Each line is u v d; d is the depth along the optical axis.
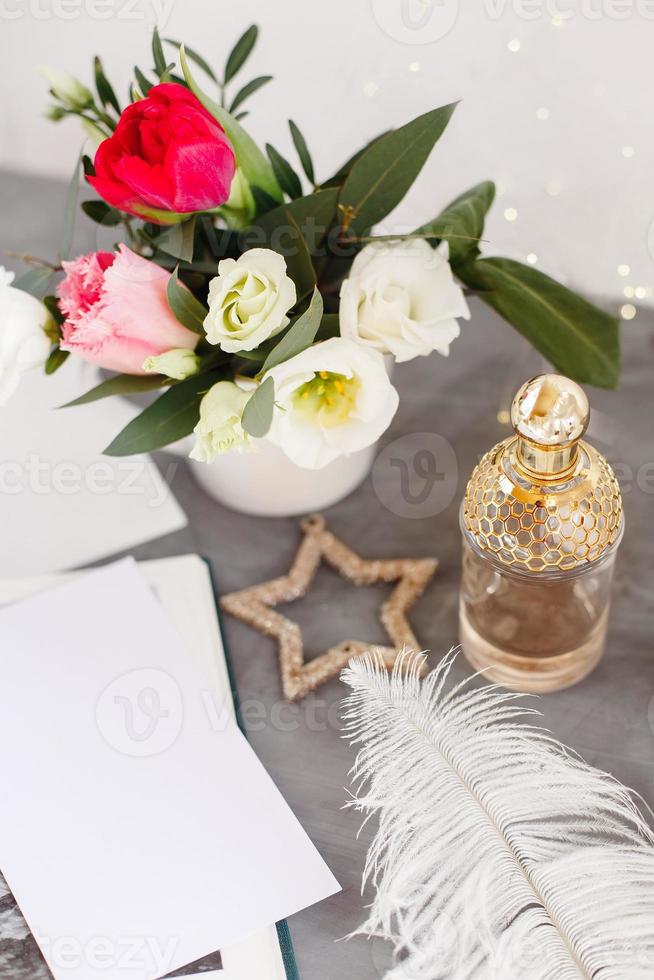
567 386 0.44
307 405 0.48
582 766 0.47
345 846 0.48
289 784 0.50
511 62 0.73
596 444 0.64
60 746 0.52
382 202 0.50
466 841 0.44
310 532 0.61
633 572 0.58
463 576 0.52
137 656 0.55
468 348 0.71
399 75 0.77
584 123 0.73
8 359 0.49
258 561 0.60
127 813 0.49
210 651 0.55
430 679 0.52
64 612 0.57
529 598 0.50
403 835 0.45
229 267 0.44
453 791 0.46
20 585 0.60
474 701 0.48
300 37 0.79
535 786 0.46
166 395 0.49
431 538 0.60
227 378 0.49
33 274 0.54
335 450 0.49
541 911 0.42
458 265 0.53
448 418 0.67
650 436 0.64
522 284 0.53
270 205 0.52
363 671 0.50
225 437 0.44
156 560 0.60
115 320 0.45
